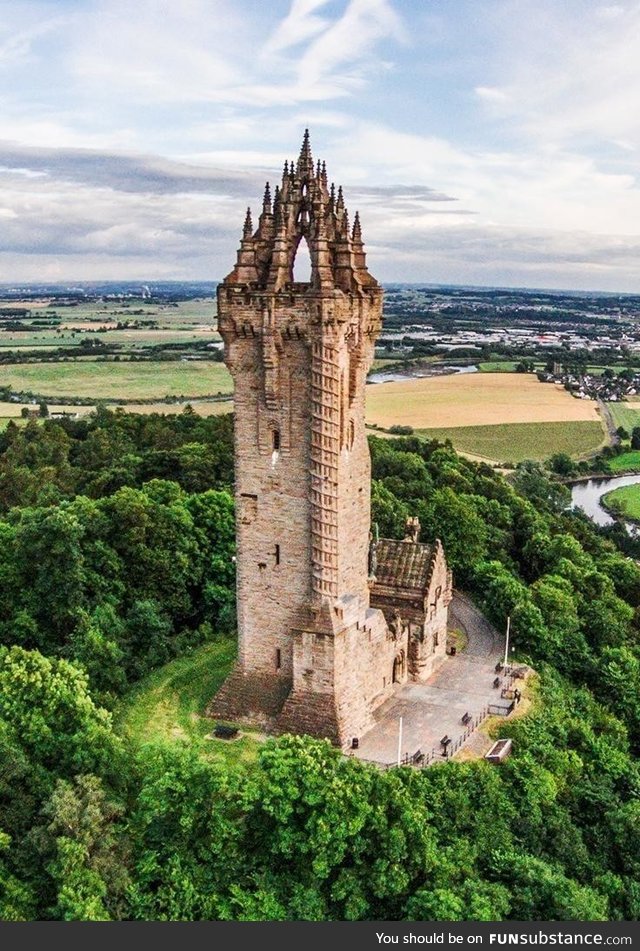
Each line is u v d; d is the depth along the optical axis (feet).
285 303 200.54
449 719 241.14
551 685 278.67
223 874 174.40
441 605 278.67
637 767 255.50
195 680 261.85
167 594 313.94
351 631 217.97
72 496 437.99
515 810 209.77
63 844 163.43
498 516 441.27
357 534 225.56
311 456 206.90
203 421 610.65
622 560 429.38
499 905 173.78
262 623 226.79
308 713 215.92
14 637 283.38
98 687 251.39
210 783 175.32
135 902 165.99
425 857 174.50
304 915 166.81
